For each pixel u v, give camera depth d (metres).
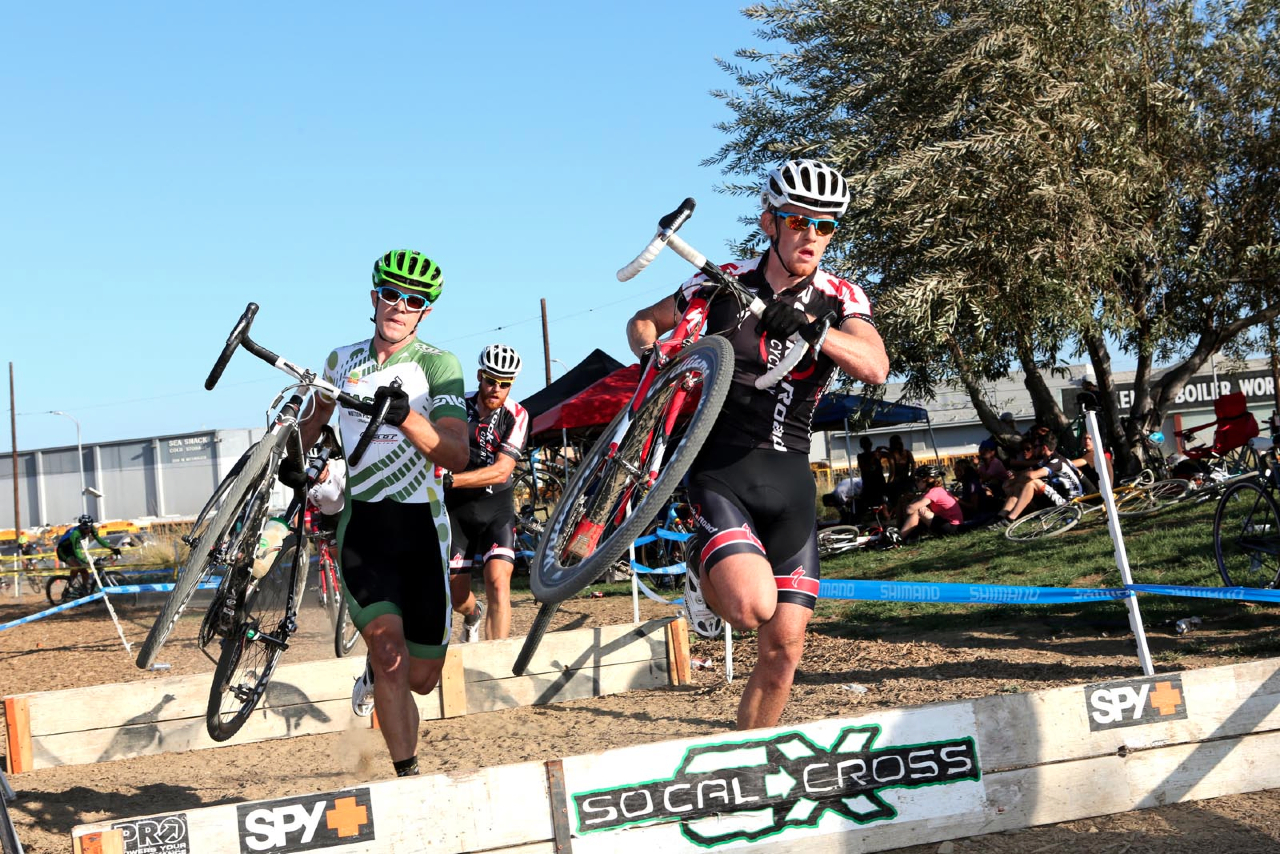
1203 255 12.65
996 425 14.02
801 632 3.21
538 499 13.55
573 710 5.28
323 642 7.92
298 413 3.65
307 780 4.16
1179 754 3.08
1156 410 13.69
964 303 11.39
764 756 2.79
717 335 3.22
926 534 11.92
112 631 11.02
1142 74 12.16
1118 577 7.36
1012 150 10.86
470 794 2.63
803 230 3.21
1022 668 5.29
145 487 44.94
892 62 12.24
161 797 4.02
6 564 22.12
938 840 2.88
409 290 3.65
